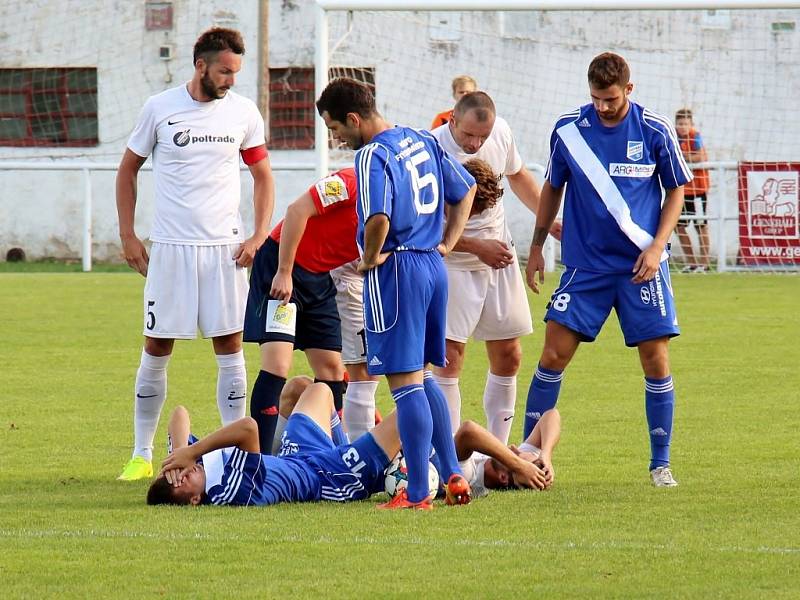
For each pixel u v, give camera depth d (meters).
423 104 78.75
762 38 75.38
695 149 68.19
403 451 21.44
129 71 88.81
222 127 25.95
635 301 23.91
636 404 33.31
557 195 25.03
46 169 80.50
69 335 47.62
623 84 23.20
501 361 27.88
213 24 87.62
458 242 25.86
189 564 17.53
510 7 50.22
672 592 16.09
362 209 20.81
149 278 25.92
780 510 21.02
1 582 16.69
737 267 69.19
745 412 31.95
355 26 78.06
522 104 79.94
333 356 26.64
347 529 19.70
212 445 21.86
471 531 19.53
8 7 88.75
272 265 26.00
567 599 15.84
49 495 22.91
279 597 15.98
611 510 21.12
